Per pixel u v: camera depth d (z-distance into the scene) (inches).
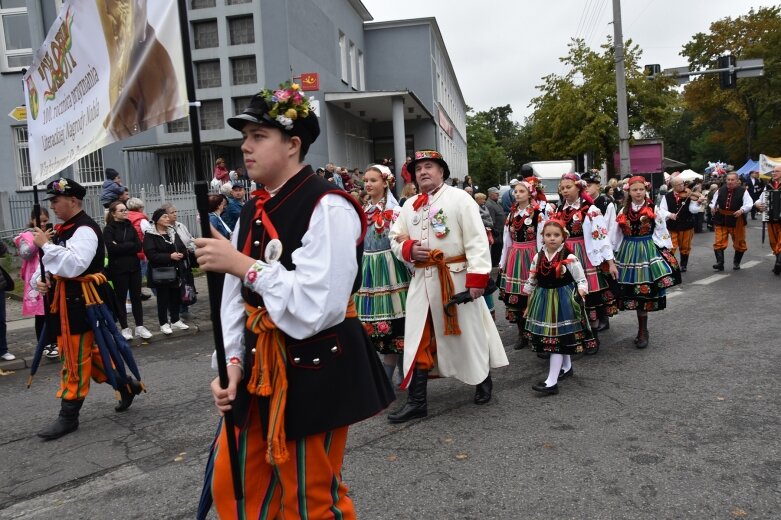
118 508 134.3
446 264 179.0
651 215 244.2
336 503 82.5
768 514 118.6
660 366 220.7
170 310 317.1
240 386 82.2
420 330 177.8
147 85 89.0
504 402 190.9
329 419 78.3
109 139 111.6
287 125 79.0
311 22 732.0
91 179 664.4
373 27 1083.3
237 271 73.3
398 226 187.8
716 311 307.7
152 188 582.2
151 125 89.1
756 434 156.5
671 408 178.1
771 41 1599.4
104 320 183.0
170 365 258.2
